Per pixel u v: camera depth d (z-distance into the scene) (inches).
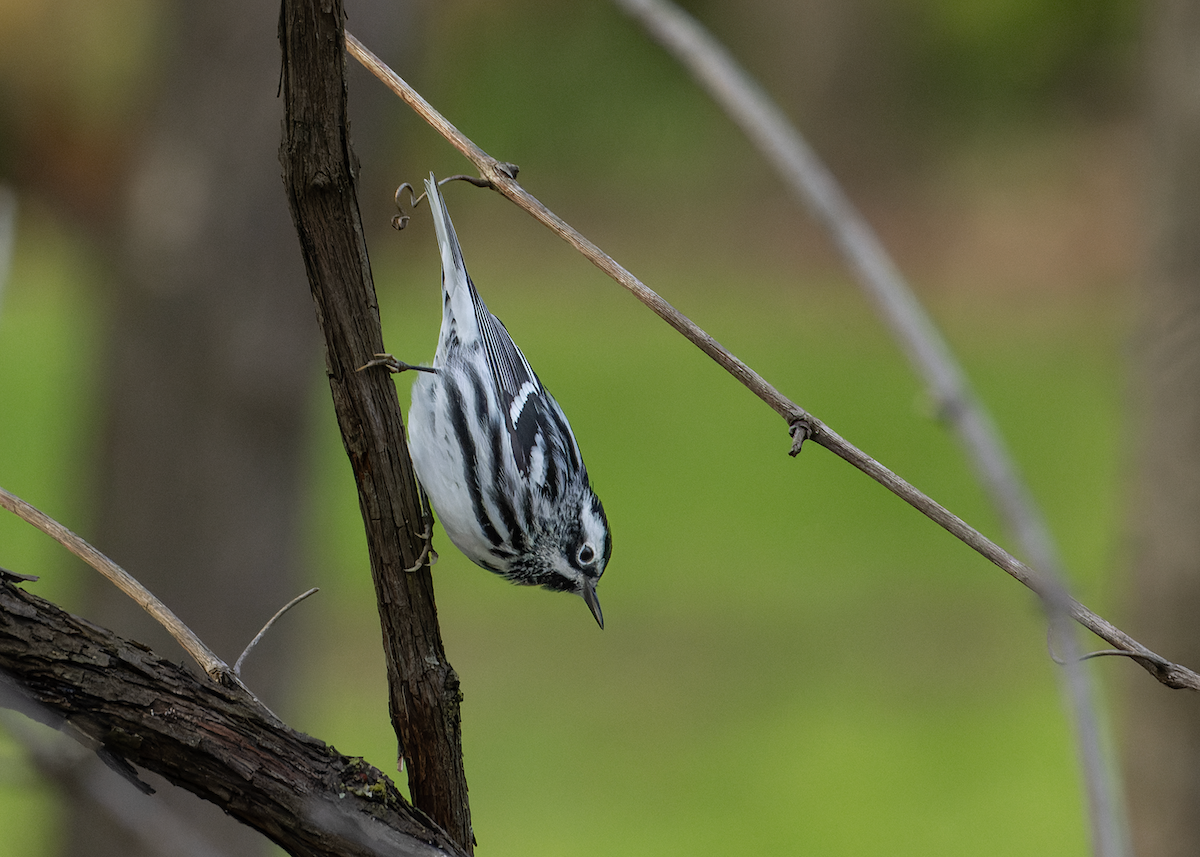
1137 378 247.3
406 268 1437.0
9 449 855.1
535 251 1480.1
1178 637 241.9
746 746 580.7
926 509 155.1
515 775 559.5
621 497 907.4
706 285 1391.5
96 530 339.3
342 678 657.6
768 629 706.2
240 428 329.4
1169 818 244.5
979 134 1556.3
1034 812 525.0
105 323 337.7
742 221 1496.1
